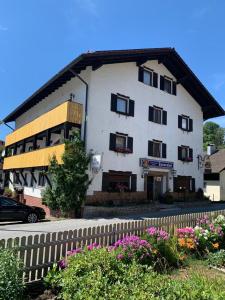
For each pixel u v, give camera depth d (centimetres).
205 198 2767
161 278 478
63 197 1795
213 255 821
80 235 757
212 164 3653
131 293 422
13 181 3344
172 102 2652
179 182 2608
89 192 1933
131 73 2316
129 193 2155
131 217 1759
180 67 2608
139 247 705
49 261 673
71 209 1806
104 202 1972
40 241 665
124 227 875
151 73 2505
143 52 2223
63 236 716
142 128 2338
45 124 2262
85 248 646
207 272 722
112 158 2100
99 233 802
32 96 2630
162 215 1853
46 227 1425
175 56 2506
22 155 2633
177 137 2652
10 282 454
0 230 1341
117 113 2172
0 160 4459
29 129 2611
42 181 2423
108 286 449
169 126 2586
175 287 425
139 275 495
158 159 2445
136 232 904
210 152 4084
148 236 779
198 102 2950
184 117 2784
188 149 2759
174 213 1947
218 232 940
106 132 2084
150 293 409
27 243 643
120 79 2228
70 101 1989
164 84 2619
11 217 1575
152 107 2453
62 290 530
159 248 757
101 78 2106
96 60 1991
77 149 1852
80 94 2111
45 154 2131
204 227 983
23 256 627
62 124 2036
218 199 3469
